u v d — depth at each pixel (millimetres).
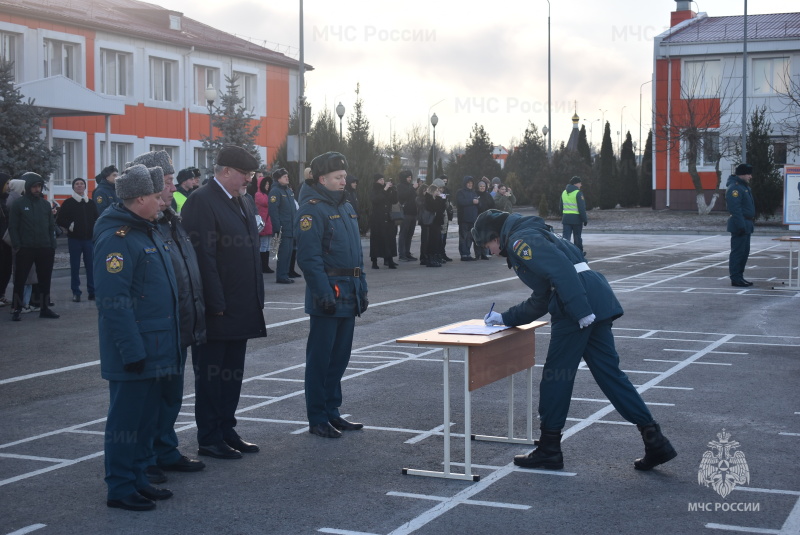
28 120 24797
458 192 22938
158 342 5410
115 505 5320
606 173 51156
